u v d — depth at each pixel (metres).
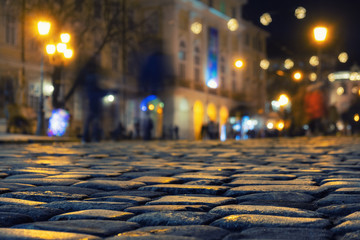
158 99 52.31
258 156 10.55
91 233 2.85
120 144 19.92
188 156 10.73
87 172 6.59
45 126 29.12
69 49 23.66
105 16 36.56
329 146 15.97
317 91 47.34
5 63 34.84
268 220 3.16
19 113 27.09
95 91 24.86
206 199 4.12
